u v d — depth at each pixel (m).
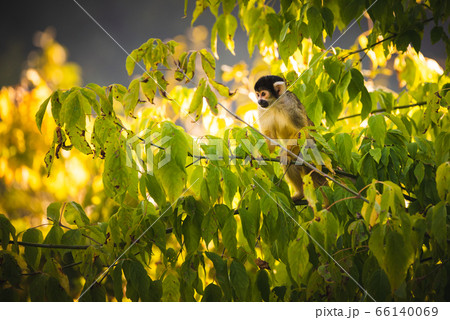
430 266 6.32
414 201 7.80
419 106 9.93
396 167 7.27
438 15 8.77
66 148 6.49
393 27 8.98
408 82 11.53
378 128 7.09
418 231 5.61
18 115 12.16
